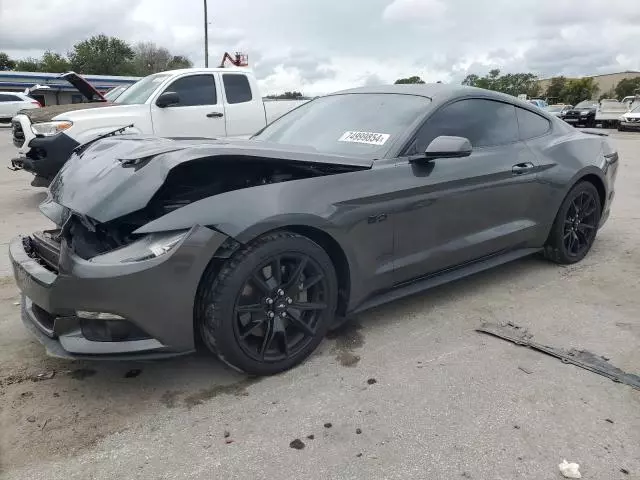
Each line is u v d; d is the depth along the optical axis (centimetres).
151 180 264
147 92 793
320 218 286
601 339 334
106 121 729
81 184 290
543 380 286
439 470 219
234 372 296
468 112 382
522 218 411
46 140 689
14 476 217
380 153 334
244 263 261
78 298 246
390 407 262
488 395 271
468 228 368
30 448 233
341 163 302
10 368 298
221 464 224
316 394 273
